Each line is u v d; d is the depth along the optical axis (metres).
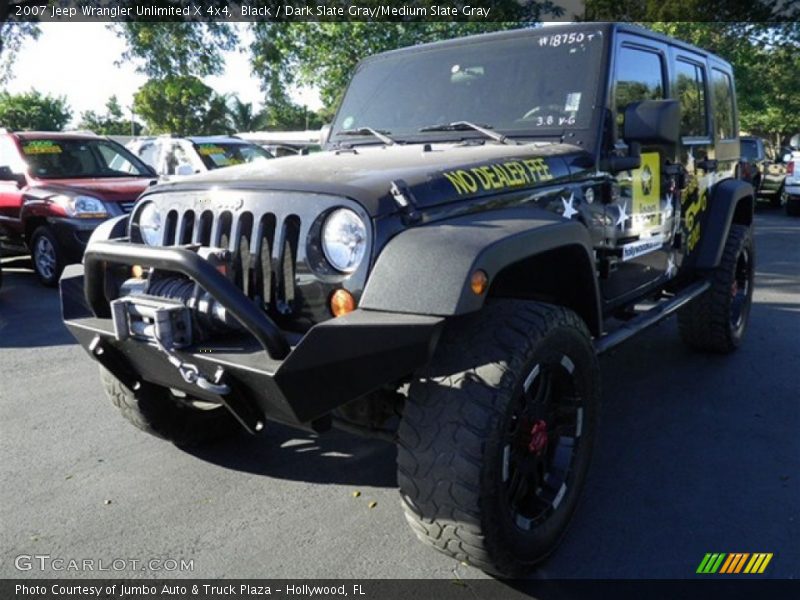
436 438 2.37
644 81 3.89
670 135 3.25
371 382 2.34
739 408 4.30
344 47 13.86
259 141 15.62
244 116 42.69
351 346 2.24
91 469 3.61
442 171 2.69
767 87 23.17
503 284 2.92
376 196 2.43
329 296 2.47
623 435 3.94
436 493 2.38
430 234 2.40
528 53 3.68
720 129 5.19
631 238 3.80
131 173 9.53
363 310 2.31
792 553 2.84
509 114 3.61
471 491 2.34
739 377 4.83
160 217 2.90
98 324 2.85
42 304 7.52
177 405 3.61
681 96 4.43
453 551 2.48
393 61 4.11
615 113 3.53
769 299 7.24
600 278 3.52
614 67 3.51
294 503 3.28
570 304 3.08
